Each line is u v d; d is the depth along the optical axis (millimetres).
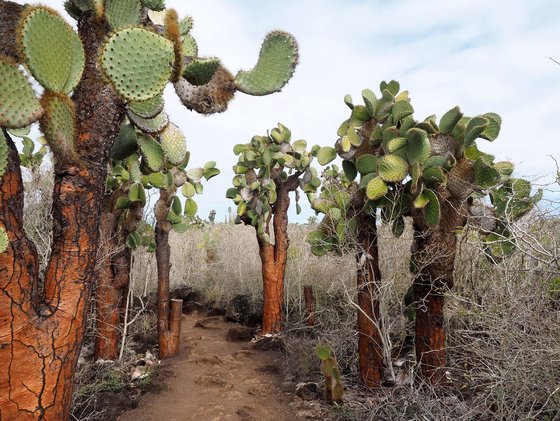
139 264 5852
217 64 1984
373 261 3240
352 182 3768
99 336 4000
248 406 3092
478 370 2875
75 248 1744
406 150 2910
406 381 2928
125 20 1843
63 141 1625
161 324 4293
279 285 5016
